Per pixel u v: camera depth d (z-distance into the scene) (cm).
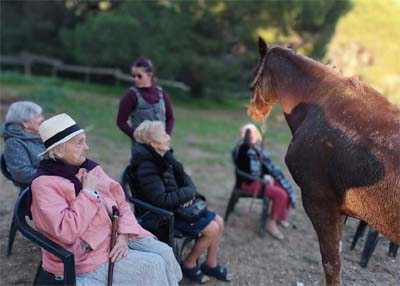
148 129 323
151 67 405
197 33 1443
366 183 242
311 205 282
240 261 382
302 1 1277
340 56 1822
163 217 313
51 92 1206
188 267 344
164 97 418
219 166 736
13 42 2023
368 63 1823
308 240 429
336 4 1391
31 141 340
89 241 249
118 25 1421
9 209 461
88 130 933
